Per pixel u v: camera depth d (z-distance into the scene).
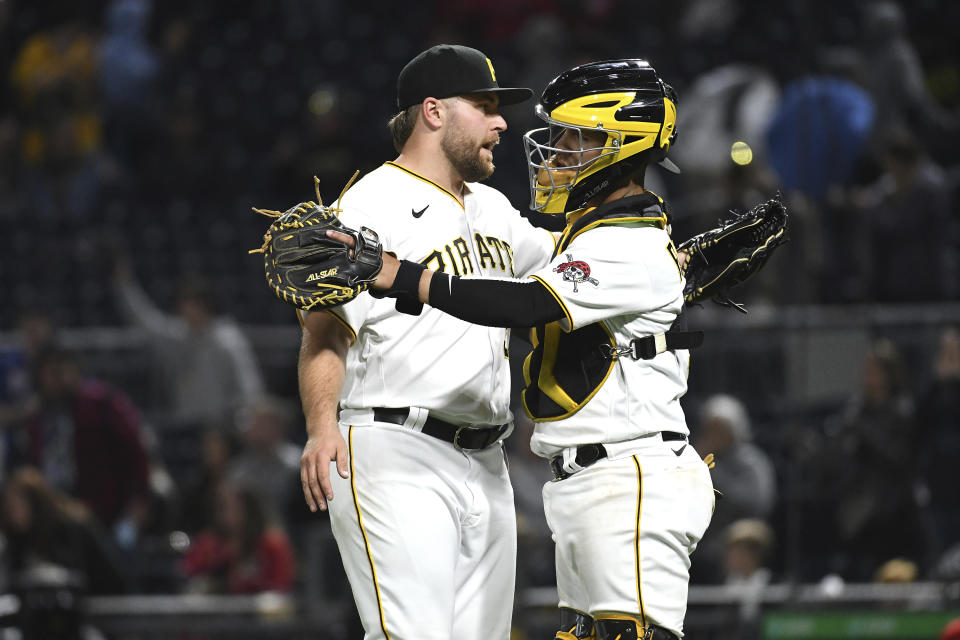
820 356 26.53
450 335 13.01
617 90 12.34
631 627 12.23
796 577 22.91
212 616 23.78
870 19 36.31
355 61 49.31
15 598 21.53
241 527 26.03
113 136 45.09
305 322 12.95
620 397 12.30
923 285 28.98
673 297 12.37
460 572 13.53
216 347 30.56
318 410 12.42
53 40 46.12
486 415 13.27
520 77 42.28
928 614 21.88
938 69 40.03
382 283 11.62
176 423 30.83
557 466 12.62
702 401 28.41
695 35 45.22
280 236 11.47
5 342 30.59
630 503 12.21
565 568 12.68
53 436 28.14
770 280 28.03
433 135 13.32
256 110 48.00
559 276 11.91
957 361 25.89
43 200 43.62
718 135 34.69
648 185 34.28
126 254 41.28
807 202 28.36
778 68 43.06
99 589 25.59
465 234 13.34
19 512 25.20
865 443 25.67
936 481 27.80
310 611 23.78
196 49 49.72
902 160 29.22
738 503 25.86
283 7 50.88
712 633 22.89
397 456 12.93
